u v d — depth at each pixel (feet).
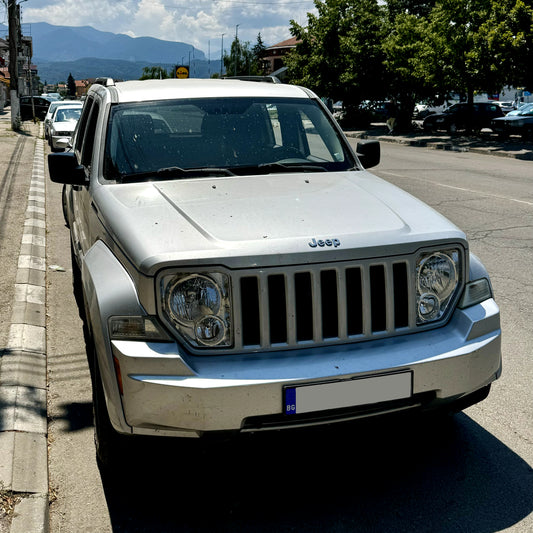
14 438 11.26
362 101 120.57
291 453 11.26
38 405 12.80
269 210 10.22
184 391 8.43
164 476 10.62
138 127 12.92
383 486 10.22
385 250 9.25
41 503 9.64
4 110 191.83
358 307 9.24
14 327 16.69
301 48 122.83
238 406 8.48
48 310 18.84
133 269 9.16
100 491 10.23
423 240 9.52
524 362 14.76
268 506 9.80
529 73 67.31
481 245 25.91
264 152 13.06
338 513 9.57
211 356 8.81
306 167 12.96
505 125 85.97
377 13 115.24
